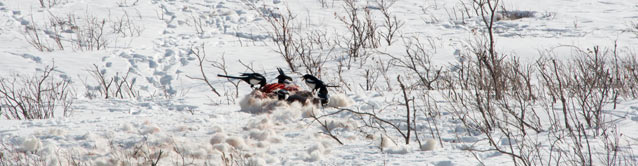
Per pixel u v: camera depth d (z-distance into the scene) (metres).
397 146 18.30
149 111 32.19
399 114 26.41
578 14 74.31
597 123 20.17
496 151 16.81
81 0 81.31
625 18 70.75
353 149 18.61
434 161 15.92
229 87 47.19
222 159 17.28
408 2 84.38
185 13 77.31
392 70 49.94
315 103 29.48
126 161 17.25
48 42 62.41
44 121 25.97
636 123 20.45
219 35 68.00
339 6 82.12
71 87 47.12
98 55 56.44
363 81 47.28
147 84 49.44
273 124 24.22
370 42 61.03
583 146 16.95
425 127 23.20
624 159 14.84
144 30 68.75
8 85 46.16
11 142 21.12
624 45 55.16
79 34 66.00
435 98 30.98
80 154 18.72
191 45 62.50
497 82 29.94
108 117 27.45
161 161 17.44
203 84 48.72
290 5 82.38
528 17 75.25
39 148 19.55
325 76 49.03
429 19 74.88
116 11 76.75
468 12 77.62
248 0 84.56
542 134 20.08
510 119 23.39
